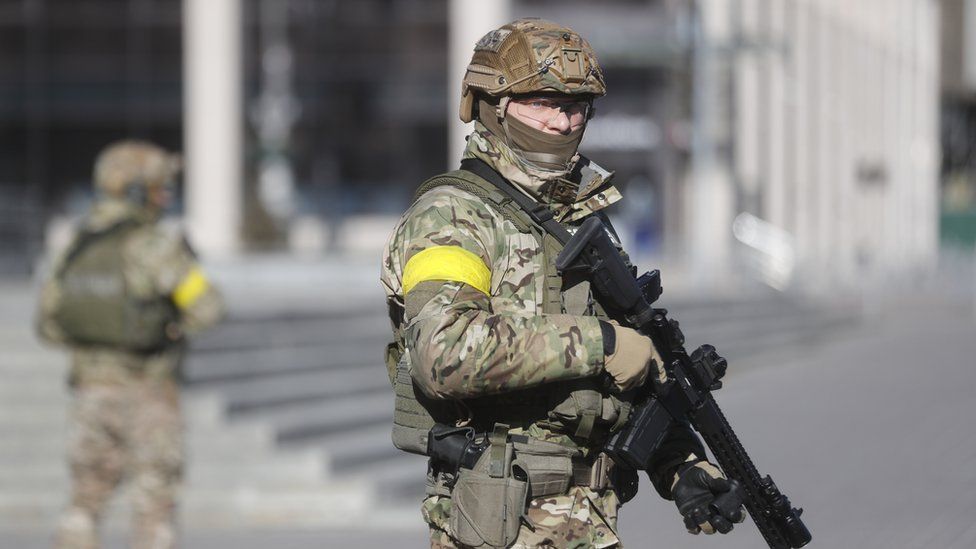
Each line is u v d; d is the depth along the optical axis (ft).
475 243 36.04
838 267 336.90
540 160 37.29
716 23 339.16
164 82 395.75
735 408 155.63
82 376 73.36
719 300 234.58
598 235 36.83
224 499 105.29
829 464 116.16
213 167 355.97
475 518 36.04
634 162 378.73
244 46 385.09
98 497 73.87
